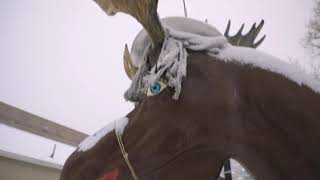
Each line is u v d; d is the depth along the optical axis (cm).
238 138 93
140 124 101
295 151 85
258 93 92
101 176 99
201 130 96
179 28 115
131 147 100
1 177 315
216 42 105
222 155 102
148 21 103
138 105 109
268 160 89
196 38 107
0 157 317
